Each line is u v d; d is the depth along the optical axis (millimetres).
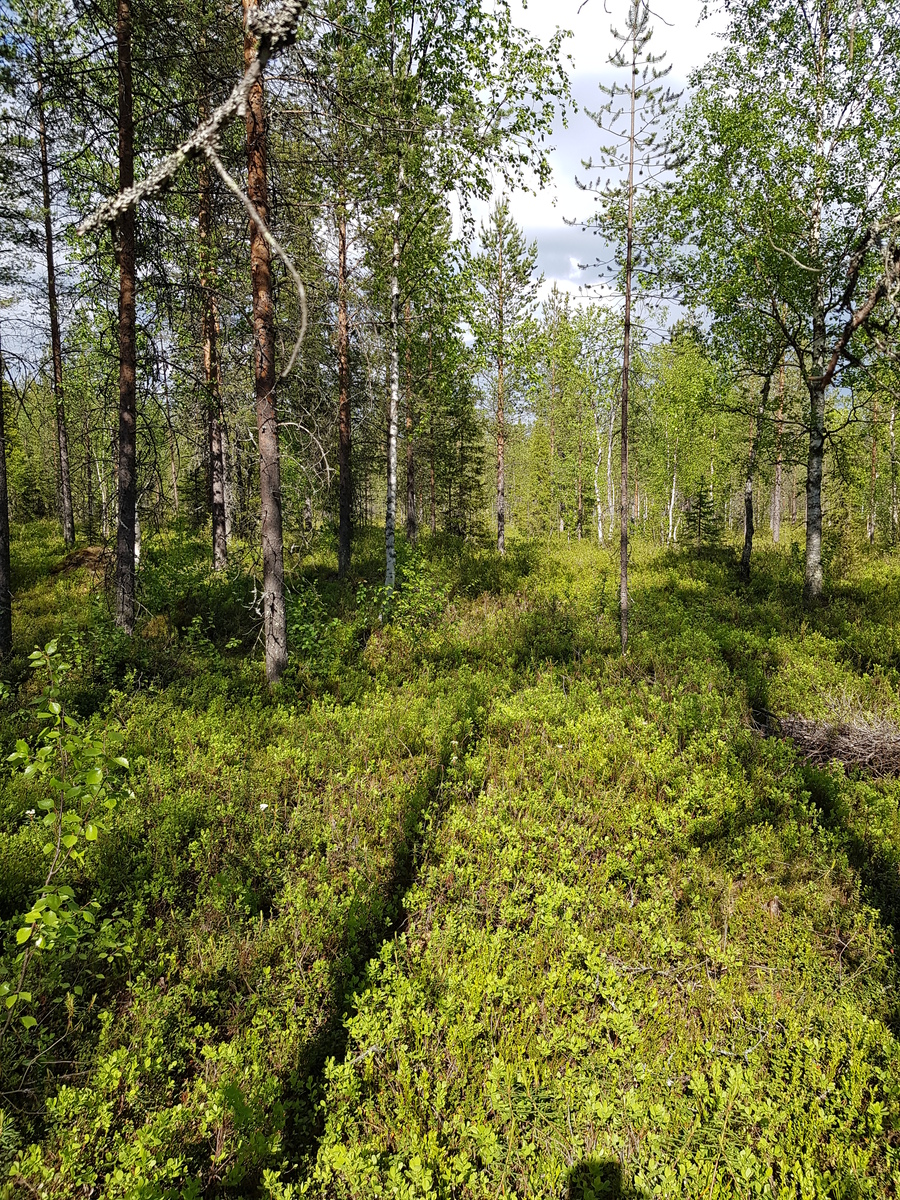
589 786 6711
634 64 9617
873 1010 4266
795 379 21359
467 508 34750
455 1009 4051
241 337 10562
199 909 4820
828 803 6527
